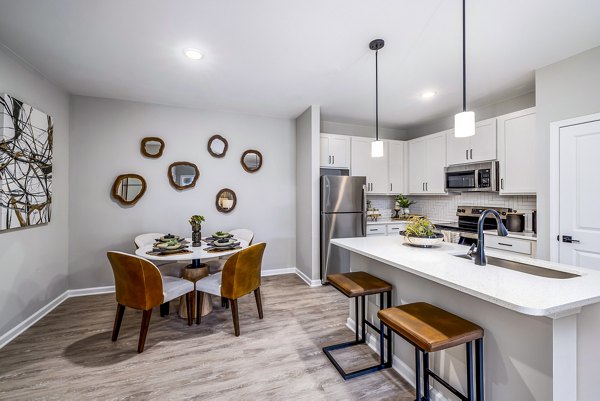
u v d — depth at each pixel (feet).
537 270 5.07
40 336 7.36
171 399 5.17
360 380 5.75
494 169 10.27
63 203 9.76
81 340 7.19
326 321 8.44
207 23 6.13
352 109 12.30
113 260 6.73
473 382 4.44
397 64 8.08
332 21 6.07
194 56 7.57
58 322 8.18
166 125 11.51
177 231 11.66
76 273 10.25
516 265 5.39
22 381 5.60
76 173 10.23
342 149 13.34
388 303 6.36
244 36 6.64
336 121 14.28
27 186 7.61
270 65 8.12
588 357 3.65
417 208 15.55
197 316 8.19
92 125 10.45
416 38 6.73
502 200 11.09
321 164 12.86
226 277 7.46
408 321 4.36
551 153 7.86
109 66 8.11
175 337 7.41
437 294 5.17
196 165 11.96
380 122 14.53
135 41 6.84
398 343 6.09
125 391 5.36
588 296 3.40
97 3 5.47
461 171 11.80
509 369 3.91
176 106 11.66
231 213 12.59
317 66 8.19
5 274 6.96
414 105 11.75
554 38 6.67
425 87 9.77
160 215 11.40
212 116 12.28
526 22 6.07
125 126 10.90
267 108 12.09
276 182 13.43
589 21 6.01
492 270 4.64
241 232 11.57
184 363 6.27
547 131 8.00
